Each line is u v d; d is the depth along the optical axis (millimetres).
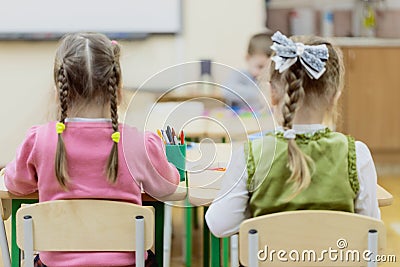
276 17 6293
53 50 5668
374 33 6340
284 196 2029
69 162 2070
